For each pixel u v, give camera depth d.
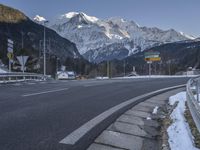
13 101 14.77
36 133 8.84
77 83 28.53
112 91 20.84
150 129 10.29
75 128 9.57
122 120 11.21
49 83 28.61
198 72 88.44
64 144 7.93
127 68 167.62
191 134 9.06
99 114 11.93
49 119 10.72
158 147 8.35
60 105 13.84
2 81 29.14
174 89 23.73
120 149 8.01
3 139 8.17
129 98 17.27
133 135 9.41
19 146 7.63
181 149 7.84
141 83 29.53
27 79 35.03
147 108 14.29
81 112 12.23
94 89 21.92
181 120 10.84
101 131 9.38
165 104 15.73
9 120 10.37
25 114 11.47
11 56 36.62
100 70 136.38
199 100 15.45
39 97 16.53
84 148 7.71
